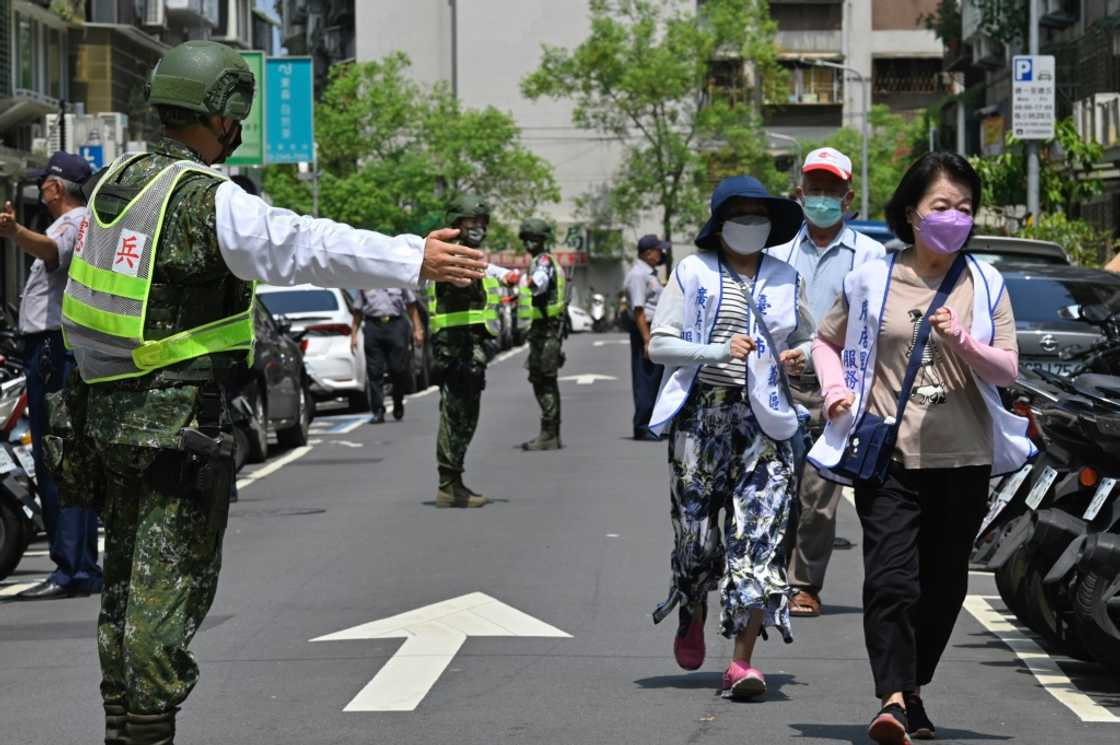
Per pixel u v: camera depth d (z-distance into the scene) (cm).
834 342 901
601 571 1426
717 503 984
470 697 989
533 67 11894
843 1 12356
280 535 1688
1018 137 3853
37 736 917
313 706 971
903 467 867
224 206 684
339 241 677
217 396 699
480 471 2252
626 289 2677
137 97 6856
